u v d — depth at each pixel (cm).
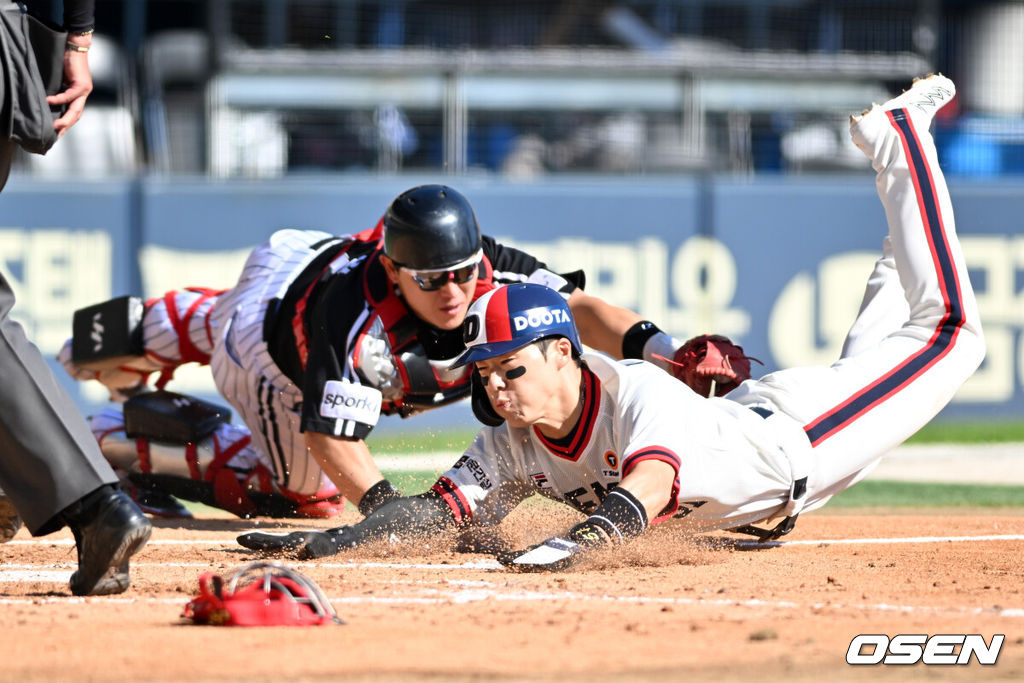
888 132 1809
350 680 865
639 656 940
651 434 1441
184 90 4575
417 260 1627
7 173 1270
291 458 2100
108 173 4450
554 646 977
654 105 4519
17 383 1171
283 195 4144
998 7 4803
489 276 1766
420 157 4466
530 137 4512
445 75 4438
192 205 4122
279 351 1934
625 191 4247
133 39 4666
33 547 1775
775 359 4316
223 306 2125
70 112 1318
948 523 2156
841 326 4341
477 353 1423
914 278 1767
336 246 1972
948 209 1797
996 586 1333
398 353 1734
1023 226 4312
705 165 4506
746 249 4297
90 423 2352
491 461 1609
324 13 4534
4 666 907
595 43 4741
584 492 1559
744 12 4756
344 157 4450
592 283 4234
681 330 4278
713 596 1245
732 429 1523
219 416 2292
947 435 4166
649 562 1504
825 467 1608
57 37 1276
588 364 1480
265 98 4409
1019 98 4850
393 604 1195
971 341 1734
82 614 1130
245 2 4462
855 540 1845
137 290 4103
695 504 1519
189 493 2259
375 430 4006
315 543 1528
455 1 4656
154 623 1080
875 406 1647
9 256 4006
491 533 1619
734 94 4534
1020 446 3969
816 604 1194
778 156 4566
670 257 4272
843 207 4328
